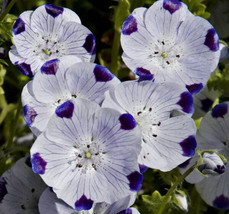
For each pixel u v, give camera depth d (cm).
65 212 27
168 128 28
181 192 30
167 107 28
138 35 29
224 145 30
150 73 29
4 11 31
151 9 29
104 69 27
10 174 30
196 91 29
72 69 27
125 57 29
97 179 27
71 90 27
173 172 30
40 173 26
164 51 29
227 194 31
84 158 27
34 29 29
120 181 27
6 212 30
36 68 29
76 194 27
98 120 26
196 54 29
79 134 27
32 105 27
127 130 26
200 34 29
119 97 27
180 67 29
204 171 27
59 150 27
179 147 28
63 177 27
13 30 28
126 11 31
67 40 29
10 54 29
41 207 27
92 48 29
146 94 27
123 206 27
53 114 26
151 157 28
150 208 31
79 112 26
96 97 27
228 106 30
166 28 29
